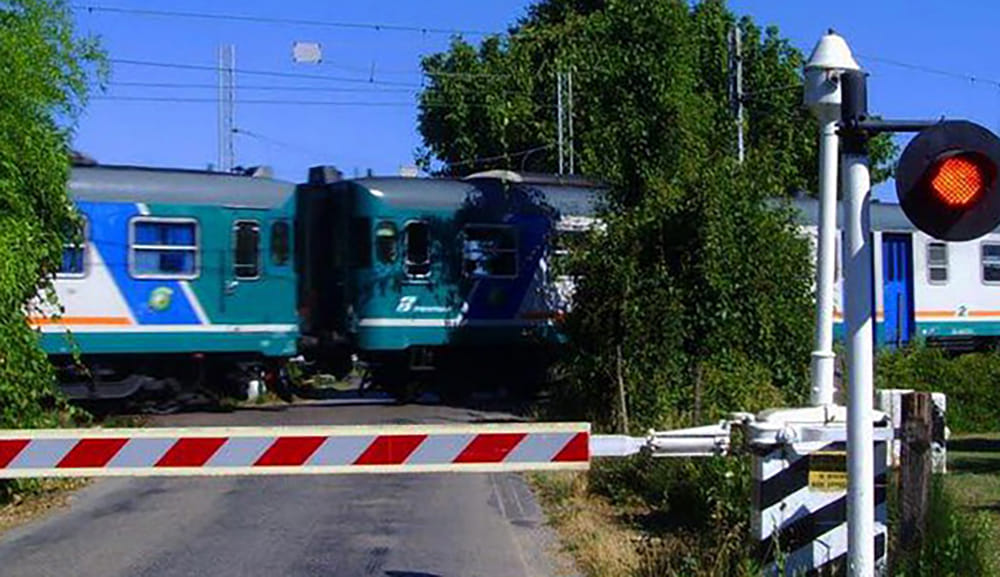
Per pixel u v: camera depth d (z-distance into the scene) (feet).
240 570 28.73
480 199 69.62
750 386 47.16
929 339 85.05
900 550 21.58
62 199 44.96
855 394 18.61
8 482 38.37
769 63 109.81
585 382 52.60
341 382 84.94
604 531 32.50
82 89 50.01
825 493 20.83
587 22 66.59
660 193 51.13
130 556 30.35
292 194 66.74
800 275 50.93
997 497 35.73
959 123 18.12
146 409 64.44
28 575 28.30
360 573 28.35
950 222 18.08
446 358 70.64
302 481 42.83
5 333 38.09
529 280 70.23
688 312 49.93
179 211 63.41
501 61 116.57
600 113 57.26
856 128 18.83
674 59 56.80
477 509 37.19
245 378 66.08
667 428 44.27
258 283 65.31
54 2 48.83
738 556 23.94
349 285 67.87
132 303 62.18
